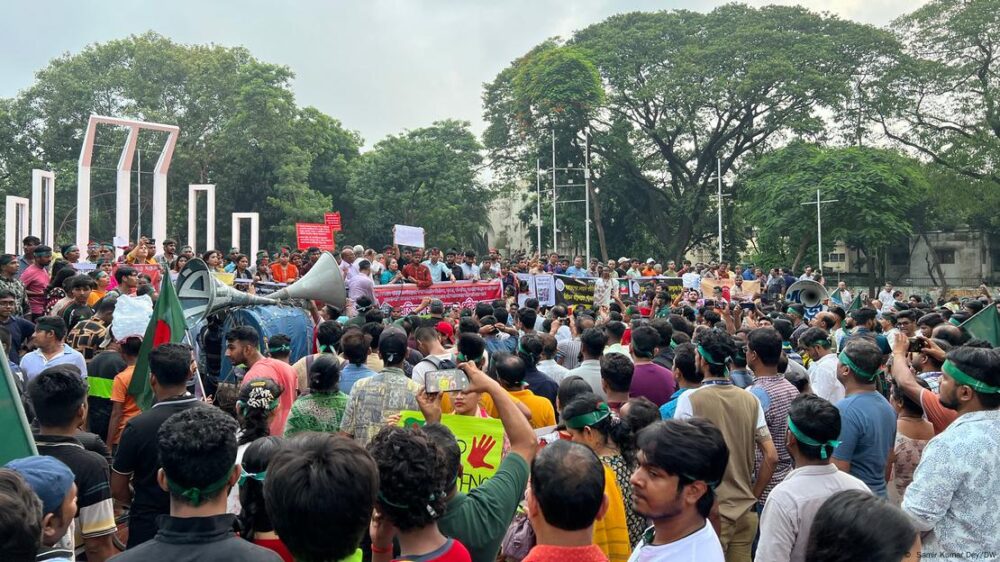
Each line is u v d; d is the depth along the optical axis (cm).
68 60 5231
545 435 491
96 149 5066
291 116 5103
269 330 959
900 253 6244
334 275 1069
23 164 5038
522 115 5147
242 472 350
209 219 3281
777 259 5203
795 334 967
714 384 510
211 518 281
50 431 418
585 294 1841
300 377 736
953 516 380
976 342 649
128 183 2823
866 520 246
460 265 1906
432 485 291
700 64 4719
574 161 5281
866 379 498
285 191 4928
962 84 4475
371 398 541
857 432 484
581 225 5300
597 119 5188
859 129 4891
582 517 285
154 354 481
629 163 5181
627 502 418
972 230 5762
